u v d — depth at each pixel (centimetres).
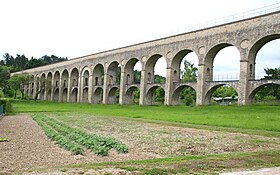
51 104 8544
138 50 6956
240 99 4794
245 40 4794
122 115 4434
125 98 7300
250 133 2389
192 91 9144
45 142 1748
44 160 1253
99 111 5425
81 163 1206
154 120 3600
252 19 4722
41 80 10644
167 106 5812
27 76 11250
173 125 3027
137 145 1708
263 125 2800
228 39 5041
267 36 4500
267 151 1484
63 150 1498
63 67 10131
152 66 6825
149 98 6694
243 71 4781
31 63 16650
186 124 3112
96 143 1619
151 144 1752
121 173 969
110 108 6406
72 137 1856
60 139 1708
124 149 1481
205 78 5412
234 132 2466
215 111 4509
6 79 12850
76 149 1414
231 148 1659
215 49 5366
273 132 2452
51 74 11175
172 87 6066
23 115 4397
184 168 1055
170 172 999
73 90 9719
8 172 991
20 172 975
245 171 1057
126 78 7369
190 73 10112
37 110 5634
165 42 6250
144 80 6681
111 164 1106
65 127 2520
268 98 7262
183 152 1516
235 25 4962
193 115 4066
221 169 1072
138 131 2434
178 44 5947
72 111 5484
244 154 1377
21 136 1991
